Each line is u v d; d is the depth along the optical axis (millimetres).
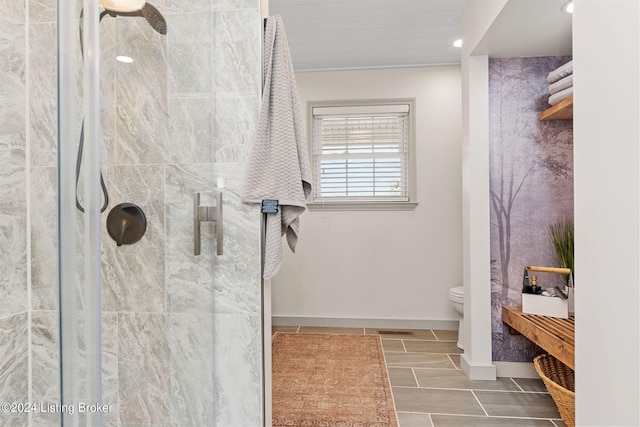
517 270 2418
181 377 1050
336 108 3549
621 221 832
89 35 614
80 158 597
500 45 2229
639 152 771
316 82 3564
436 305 3424
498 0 1873
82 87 600
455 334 3260
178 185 1047
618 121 840
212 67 1240
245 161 1249
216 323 1260
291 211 1267
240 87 1249
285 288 3561
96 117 625
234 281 1253
